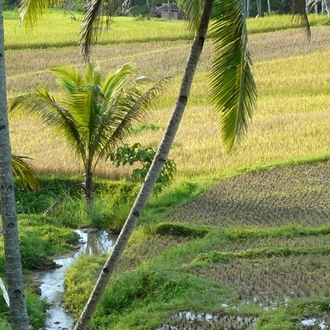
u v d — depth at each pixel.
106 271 12.62
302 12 12.50
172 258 21.25
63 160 32.88
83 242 25.67
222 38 12.85
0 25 11.03
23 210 29.64
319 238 22.42
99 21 13.41
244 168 31.02
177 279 18.36
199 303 17.17
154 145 34.72
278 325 15.21
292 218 25.05
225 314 16.58
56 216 28.28
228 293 17.72
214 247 22.05
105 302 18.20
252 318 16.31
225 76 13.30
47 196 30.19
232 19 12.62
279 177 29.86
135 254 22.28
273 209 26.16
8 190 11.23
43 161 32.81
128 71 28.56
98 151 28.75
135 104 27.19
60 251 24.41
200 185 29.27
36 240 23.97
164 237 23.80
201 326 16.03
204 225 24.69
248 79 13.39
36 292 20.42
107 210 27.88
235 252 21.08
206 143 35.22
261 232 22.92
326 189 27.98
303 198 27.14
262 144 34.38
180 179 30.33
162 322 16.39
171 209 27.05
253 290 17.97
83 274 20.81
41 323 18.09
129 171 30.84
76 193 29.91
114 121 27.38
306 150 33.16
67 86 27.33
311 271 19.17
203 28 12.45
